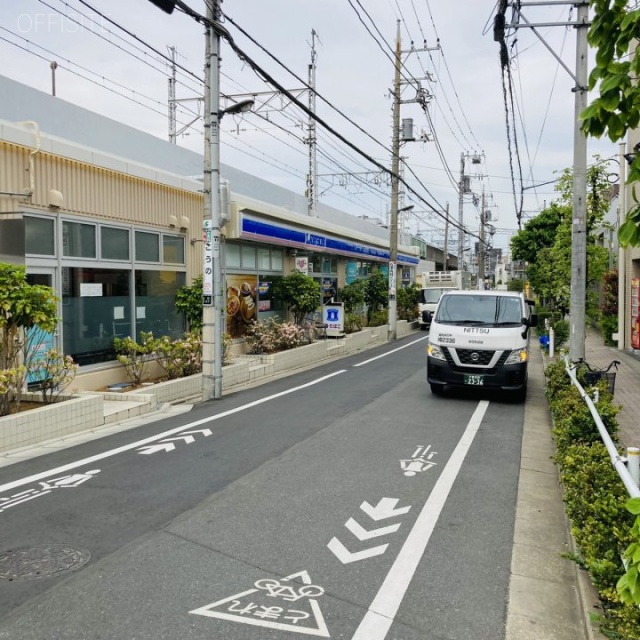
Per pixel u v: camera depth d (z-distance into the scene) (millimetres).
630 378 14414
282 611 4035
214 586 4355
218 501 6137
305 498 6258
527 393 13250
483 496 6445
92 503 6051
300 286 19781
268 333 17875
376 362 18812
